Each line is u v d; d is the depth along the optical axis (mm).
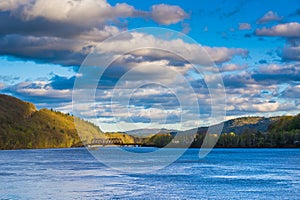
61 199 40344
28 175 64562
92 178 58750
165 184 51562
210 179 57844
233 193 44219
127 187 48469
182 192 44594
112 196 41562
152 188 47594
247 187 49062
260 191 45750
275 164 92938
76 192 44531
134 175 62812
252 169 77000
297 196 42469
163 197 41062
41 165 91125
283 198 41312
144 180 56250
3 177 61406
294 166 86062
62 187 48750
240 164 93125
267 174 66062
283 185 50938
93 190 45938
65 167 83125
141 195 42281
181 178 59156
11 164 95875
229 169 77562
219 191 45562
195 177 60750
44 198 41156
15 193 44562
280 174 66188
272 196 42406
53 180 56375
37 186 49906
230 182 54250
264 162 100750
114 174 64500
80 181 54875
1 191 46031
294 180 56812
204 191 45500
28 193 44406
